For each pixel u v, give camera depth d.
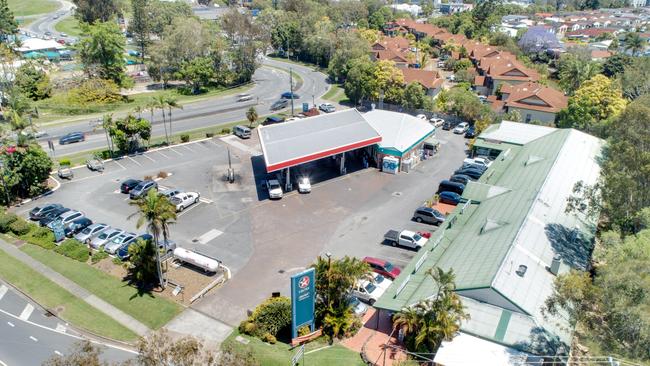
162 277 40.84
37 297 39.88
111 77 106.25
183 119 88.19
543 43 155.62
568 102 89.75
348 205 55.97
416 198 57.97
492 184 52.25
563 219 42.03
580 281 27.61
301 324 34.09
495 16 187.00
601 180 43.94
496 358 28.31
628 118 45.44
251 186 60.62
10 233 49.12
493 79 113.31
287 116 89.06
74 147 72.75
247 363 26.31
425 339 31.14
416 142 67.25
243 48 118.31
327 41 137.50
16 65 111.50
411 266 39.53
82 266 44.03
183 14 165.62
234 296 39.78
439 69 144.88
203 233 49.41
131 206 54.78
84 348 25.92
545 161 53.25
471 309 31.64
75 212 51.03
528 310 30.67
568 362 28.28
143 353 25.91
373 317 37.53
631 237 34.78
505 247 35.88
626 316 25.64
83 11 157.25
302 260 44.78
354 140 63.03
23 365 32.25
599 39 192.50
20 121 62.50
